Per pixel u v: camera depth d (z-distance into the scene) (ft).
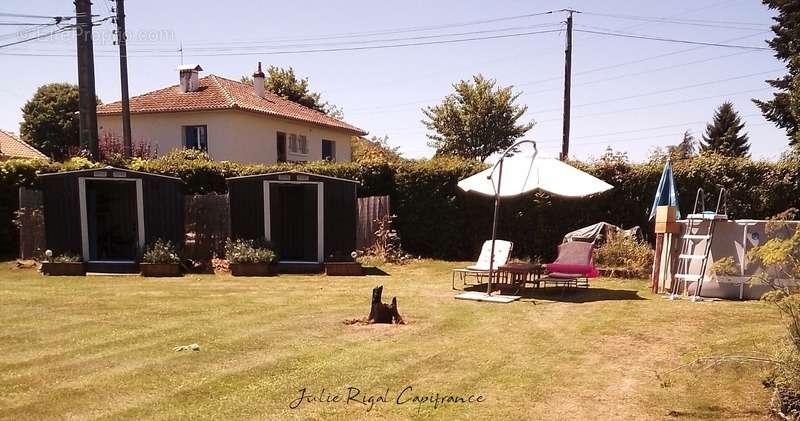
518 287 39.78
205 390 19.19
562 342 25.38
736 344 23.93
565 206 54.44
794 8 88.69
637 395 18.74
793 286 18.47
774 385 17.84
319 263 50.67
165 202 50.39
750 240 34.88
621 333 26.89
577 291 39.52
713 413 17.12
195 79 98.07
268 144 96.22
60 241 49.08
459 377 20.57
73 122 169.78
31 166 57.06
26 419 16.79
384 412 17.43
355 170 61.36
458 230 58.18
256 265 47.93
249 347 24.36
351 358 22.76
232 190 51.47
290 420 16.81
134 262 49.21
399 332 27.22
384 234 56.44
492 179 39.22
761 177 49.26
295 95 150.92
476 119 135.74
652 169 51.98
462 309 33.04
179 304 34.04
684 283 37.06
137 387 19.44
